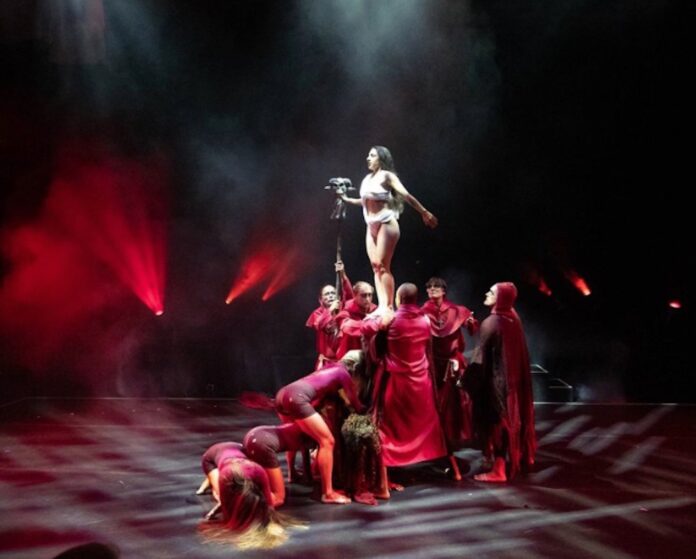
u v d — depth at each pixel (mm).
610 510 5254
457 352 6355
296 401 5391
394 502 5492
